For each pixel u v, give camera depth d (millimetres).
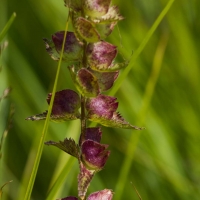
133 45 832
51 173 869
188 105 825
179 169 812
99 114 496
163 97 827
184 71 833
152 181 813
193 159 820
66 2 480
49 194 556
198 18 833
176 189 797
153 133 813
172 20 831
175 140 823
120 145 841
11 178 850
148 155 805
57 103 501
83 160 486
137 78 826
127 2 864
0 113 824
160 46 713
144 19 870
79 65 494
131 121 829
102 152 486
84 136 498
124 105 830
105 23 482
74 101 500
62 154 712
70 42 493
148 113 814
